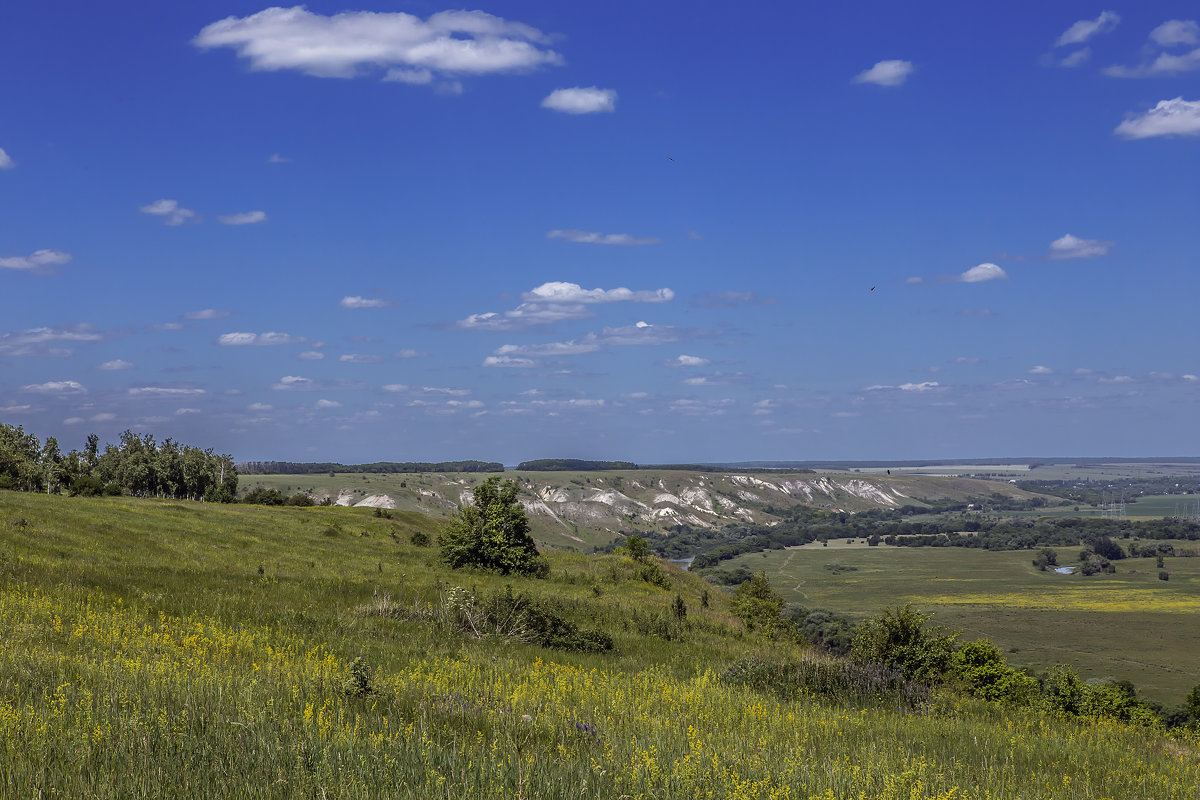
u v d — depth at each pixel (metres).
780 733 13.35
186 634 17.02
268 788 7.07
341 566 43.19
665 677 18.92
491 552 48.28
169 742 8.09
